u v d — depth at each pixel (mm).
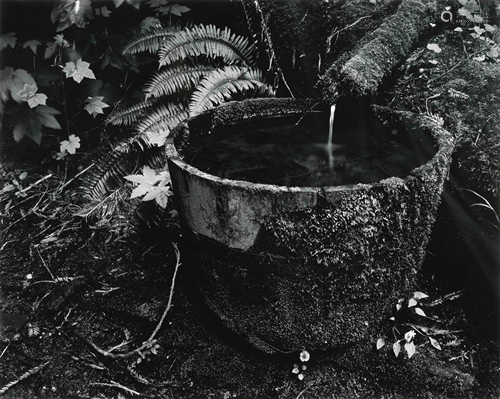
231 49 2846
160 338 2072
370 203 1527
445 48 2443
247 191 1493
